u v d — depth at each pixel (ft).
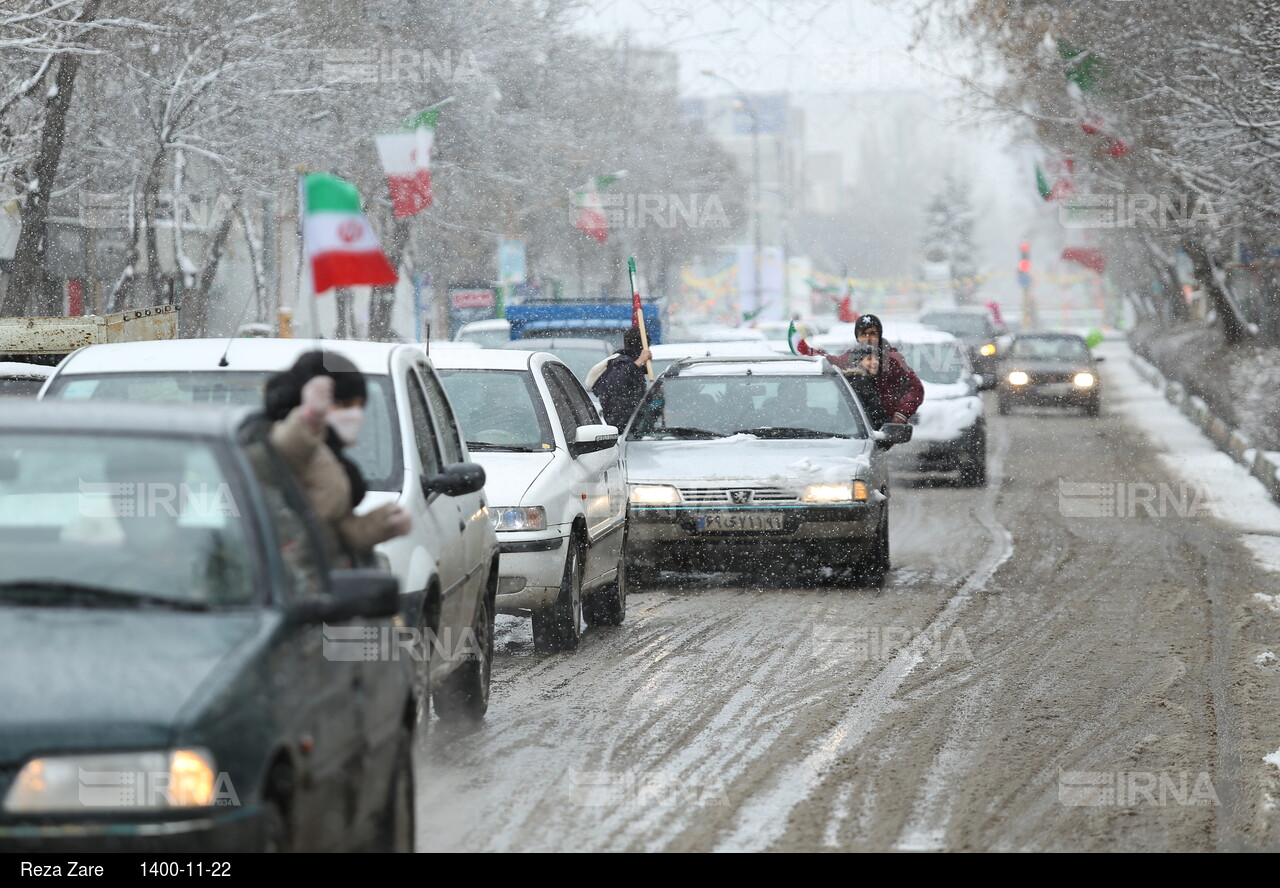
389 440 62.13
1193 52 179.63
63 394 62.85
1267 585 115.14
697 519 111.75
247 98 212.64
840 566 115.24
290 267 338.75
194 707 33.22
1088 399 301.02
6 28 178.19
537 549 85.05
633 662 86.38
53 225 265.54
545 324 208.74
